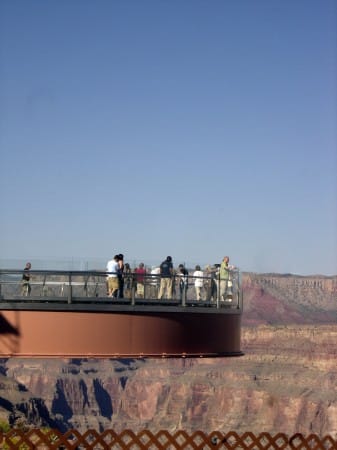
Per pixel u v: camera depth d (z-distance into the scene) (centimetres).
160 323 2966
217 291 3288
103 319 2881
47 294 2958
